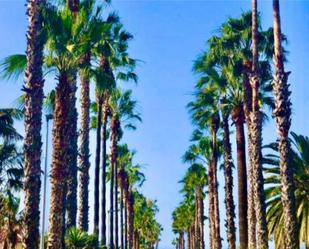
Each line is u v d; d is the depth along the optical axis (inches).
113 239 1823.3
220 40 1143.0
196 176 2536.9
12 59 682.2
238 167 1113.4
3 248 1277.1
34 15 657.0
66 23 730.2
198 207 2763.3
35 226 606.5
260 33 1076.5
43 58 671.1
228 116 1336.1
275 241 1064.8
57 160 679.1
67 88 694.5
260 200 844.6
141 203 4037.9
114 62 1398.9
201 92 1307.8
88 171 1145.4
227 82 1157.7
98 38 768.9
